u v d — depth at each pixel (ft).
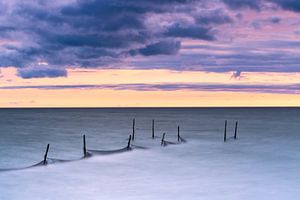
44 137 274.16
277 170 125.90
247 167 132.26
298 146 200.44
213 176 116.16
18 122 517.14
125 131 330.95
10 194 97.40
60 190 100.89
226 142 219.61
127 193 96.78
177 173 121.49
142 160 147.13
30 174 120.16
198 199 89.30
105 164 137.69
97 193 97.50
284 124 442.09
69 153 185.47
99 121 559.79
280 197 89.92
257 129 346.74
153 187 102.22
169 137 261.24
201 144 206.80
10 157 171.32
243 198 89.45
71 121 558.15
